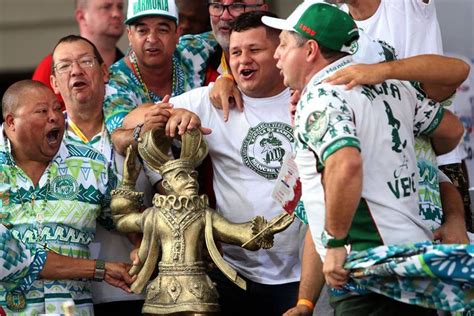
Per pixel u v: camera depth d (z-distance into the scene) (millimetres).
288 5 21609
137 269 14609
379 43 14070
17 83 15000
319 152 12109
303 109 12375
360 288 12617
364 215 12484
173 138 14867
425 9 15570
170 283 14180
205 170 15383
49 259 14602
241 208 14906
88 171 15070
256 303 15094
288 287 15000
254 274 15016
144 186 15430
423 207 13562
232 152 15000
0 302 14508
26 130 14742
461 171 15836
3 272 14320
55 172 14953
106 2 19406
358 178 11969
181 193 14422
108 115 15734
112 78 16234
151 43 16156
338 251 12242
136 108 15375
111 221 15273
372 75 12531
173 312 14070
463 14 18031
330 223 12133
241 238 14281
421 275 12078
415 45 15469
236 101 15094
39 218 14805
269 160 14930
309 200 12531
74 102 15523
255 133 15000
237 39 14977
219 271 15070
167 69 16453
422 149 13594
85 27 19516
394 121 12719
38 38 25172
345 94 12422
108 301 15273
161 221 14398
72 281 14852
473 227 16062
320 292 13711
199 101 15203
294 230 14938
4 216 14750
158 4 16156
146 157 14633
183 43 16891
